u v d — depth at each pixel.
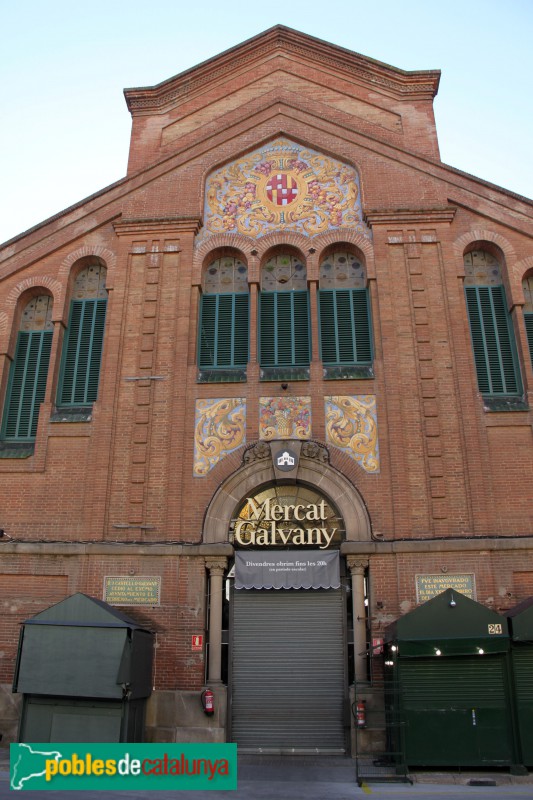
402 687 14.03
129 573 16.84
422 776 13.25
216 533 17.09
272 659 16.44
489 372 18.95
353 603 16.45
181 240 20.38
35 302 20.92
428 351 18.61
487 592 16.19
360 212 20.53
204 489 17.56
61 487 17.92
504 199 20.31
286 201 20.86
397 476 17.25
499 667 14.06
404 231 20.02
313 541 16.91
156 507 17.45
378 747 15.27
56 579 17.06
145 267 20.16
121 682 13.78
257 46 23.28
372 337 19.20
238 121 21.83
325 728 15.87
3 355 19.80
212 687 15.88
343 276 20.25
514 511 17.05
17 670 13.89
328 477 17.44
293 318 19.77
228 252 20.61
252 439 17.92
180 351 18.94
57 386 19.47
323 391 18.33
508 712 13.75
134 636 14.50
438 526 16.86
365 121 22.03
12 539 17.45
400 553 16.62
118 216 21.05
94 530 17.25
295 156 21.42
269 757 15.40
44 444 18.38
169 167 21.39
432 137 21.80
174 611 16.48
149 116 23.02
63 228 21.03
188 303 19.56
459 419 17.89
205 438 18.06
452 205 20.31
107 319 19.73
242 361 19.28
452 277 19.38
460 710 13.80
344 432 17.89
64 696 13.87
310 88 22.72
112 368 18.92
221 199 21.08
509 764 13.38
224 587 17.00
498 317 19.64
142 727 15.23
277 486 17.72
